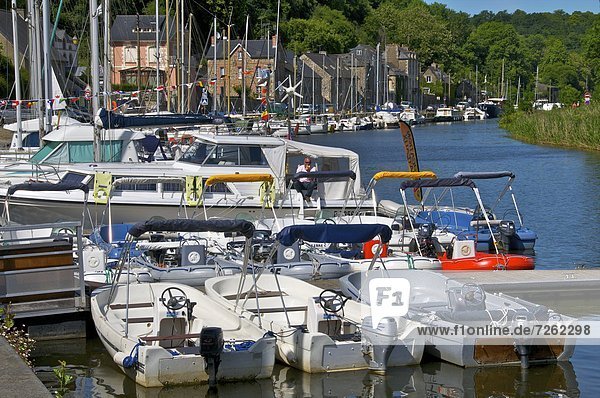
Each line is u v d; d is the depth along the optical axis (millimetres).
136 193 30125
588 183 52562
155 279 21172
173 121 35719
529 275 23391
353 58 155000
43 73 44875
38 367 17078
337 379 16281
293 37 169125
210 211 30422
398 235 26062
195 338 16438
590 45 125938
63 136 35875
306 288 20062
